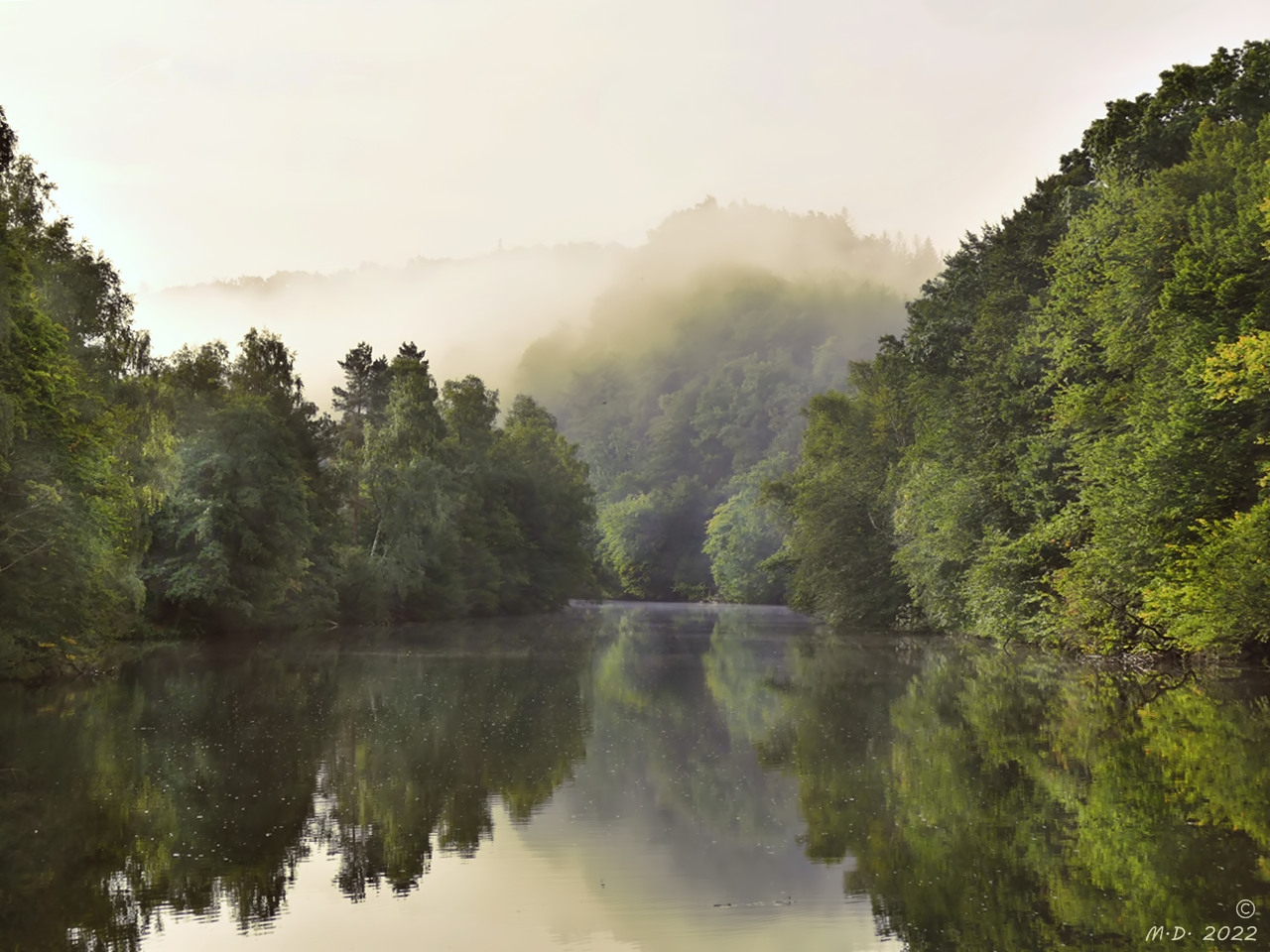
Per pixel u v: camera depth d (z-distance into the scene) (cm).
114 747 2217
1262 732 2233
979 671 3725
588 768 2003
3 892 1251
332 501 7369
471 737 2370
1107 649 3762
